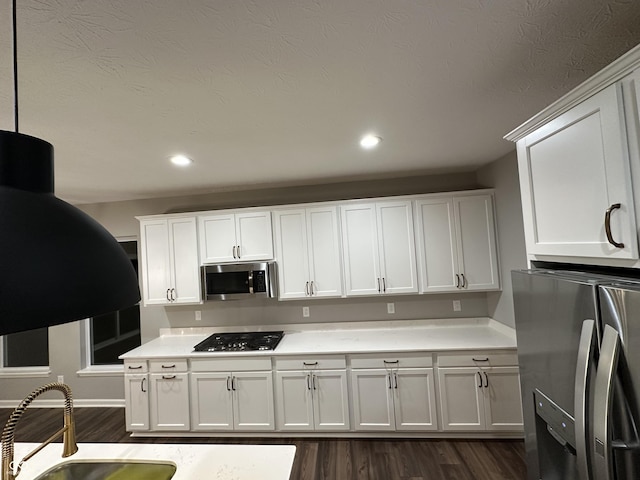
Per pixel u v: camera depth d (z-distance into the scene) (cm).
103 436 297
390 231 301
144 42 106
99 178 266
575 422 84
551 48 120
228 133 186
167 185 301
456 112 174
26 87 129
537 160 124
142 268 328
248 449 140
